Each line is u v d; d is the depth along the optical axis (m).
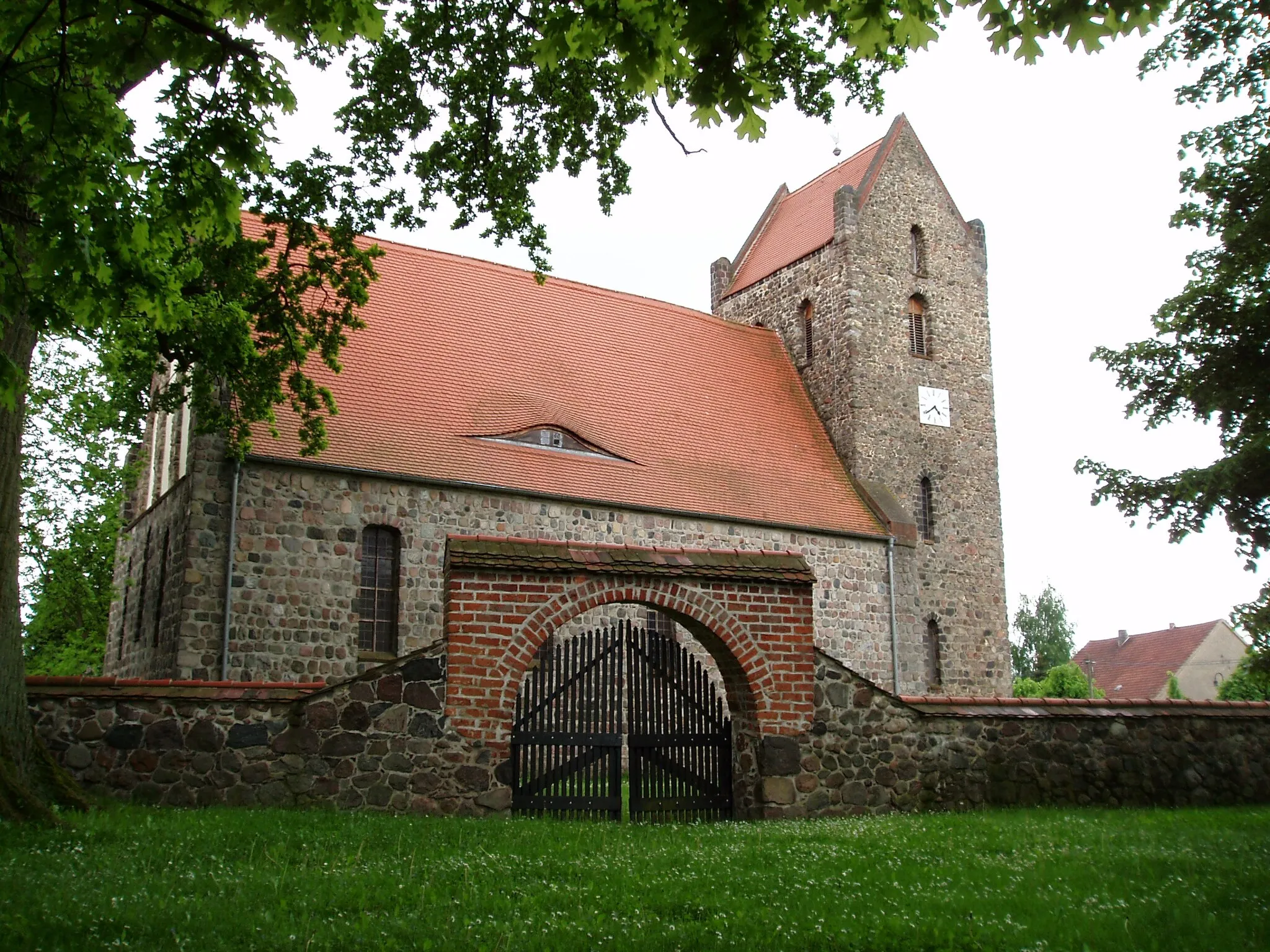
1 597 10.06
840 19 7.90
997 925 6.39
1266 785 15.45
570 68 14.64
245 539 19.84
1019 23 6.62
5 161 7.65
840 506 28.67
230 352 15.38
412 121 14.94
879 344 31.73
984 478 32.88
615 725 12.45
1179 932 6.42
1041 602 79.00
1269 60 16.95
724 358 31.36
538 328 27.69
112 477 29.45
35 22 6.96
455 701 11.68
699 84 6.71
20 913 6.00
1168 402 19.02
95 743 11.02
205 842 8.59
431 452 22.44
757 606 12.88
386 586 21.36
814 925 6.43
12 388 7.16
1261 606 18.88
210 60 7.25
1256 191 17.50
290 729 11.42
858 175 33.94
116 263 7.26
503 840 9.38
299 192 15.46
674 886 7.52
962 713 13.73
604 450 25.33
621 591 12.32
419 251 27.48
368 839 9.14
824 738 12.90
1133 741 14.77
